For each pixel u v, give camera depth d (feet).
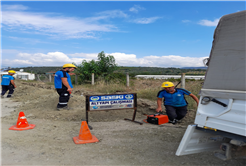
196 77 57.57
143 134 15.24
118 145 13.02
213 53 9.60
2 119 20.16
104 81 51.49
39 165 10.19
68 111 22.77
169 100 18.40
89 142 13.48
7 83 35.99
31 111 23.32
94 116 21.11
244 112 7.98
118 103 18.13
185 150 9.76
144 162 10.54
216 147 10.79
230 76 8.75
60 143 13.39
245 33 8.59
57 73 23.03
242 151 9.78
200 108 9.68
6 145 12.76
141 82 54.13
